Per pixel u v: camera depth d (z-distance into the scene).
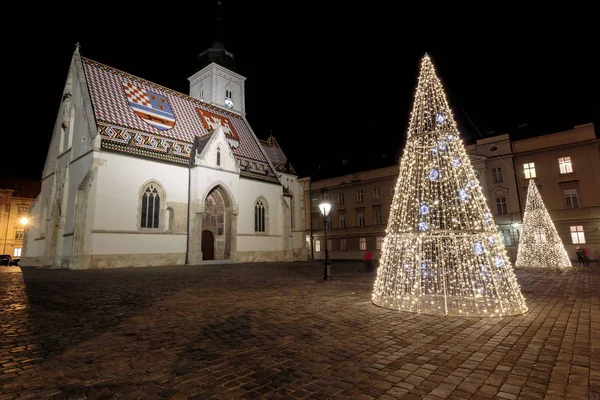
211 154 33.16
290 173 46.91
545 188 36.22
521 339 6.41
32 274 20.53
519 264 25.98
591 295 11.55
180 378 4.65
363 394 4.13
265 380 4.58
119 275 19.61
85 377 4.70
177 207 30.58
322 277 18.66
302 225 46.34
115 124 29.08
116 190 26.78
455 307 9.47
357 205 49.19
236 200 35.38
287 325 7.59
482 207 9.89
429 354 5.60
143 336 6.73
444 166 10.24
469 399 3.99
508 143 38.41
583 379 4.50
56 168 32.03
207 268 25.91
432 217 10.25
